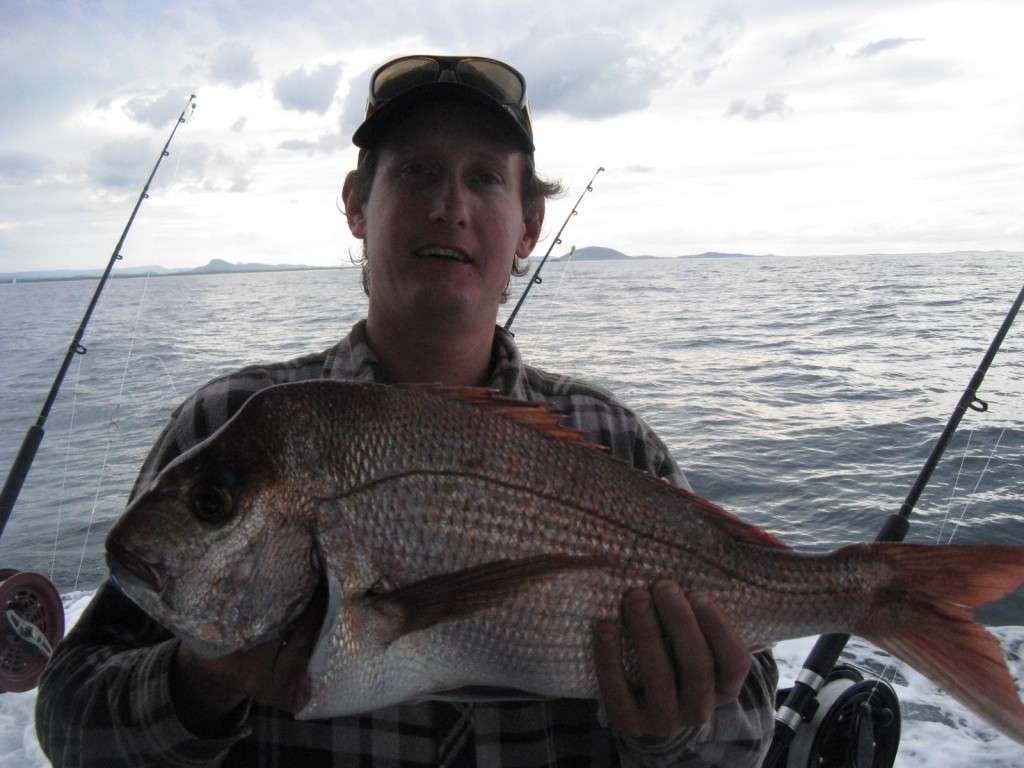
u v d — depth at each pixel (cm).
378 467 167
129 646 186
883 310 2759
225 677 157
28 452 453
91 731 163
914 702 412
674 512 188
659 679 164
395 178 211
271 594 157
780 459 915
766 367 1558
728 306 3206
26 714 415
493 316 222
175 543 155
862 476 847
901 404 1178
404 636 161
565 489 179
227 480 158
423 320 208
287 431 164
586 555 175
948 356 1648
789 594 192
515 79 226
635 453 227
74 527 744
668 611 162
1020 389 1276
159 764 161
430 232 204
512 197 220
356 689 156
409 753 180
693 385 1375
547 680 169
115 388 1409
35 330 2706
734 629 172
